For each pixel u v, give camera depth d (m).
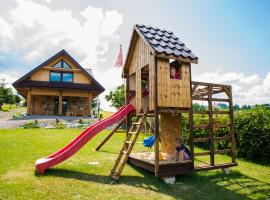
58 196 6.25
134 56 10.31
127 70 10.93
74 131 19.28
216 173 9.55
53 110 32.19
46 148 12.24
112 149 13.19
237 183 8.43
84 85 31.81
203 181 8.45
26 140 14.13
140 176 8.57
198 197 6.89
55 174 8.13
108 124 9.61
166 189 7.40
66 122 23.39
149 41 8.71
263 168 10.59
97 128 9.36
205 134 14.70
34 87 29.58
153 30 9.91
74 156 11.14
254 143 11.59
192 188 7.66
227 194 7.29
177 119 9.91
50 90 30.56
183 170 8.38
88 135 9.09
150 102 8.63
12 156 10.16
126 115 10.62
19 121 23.28
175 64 9.69
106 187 7.19
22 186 6.76
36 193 6.34
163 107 8.39
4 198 5.89
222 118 13.48
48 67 30.75
